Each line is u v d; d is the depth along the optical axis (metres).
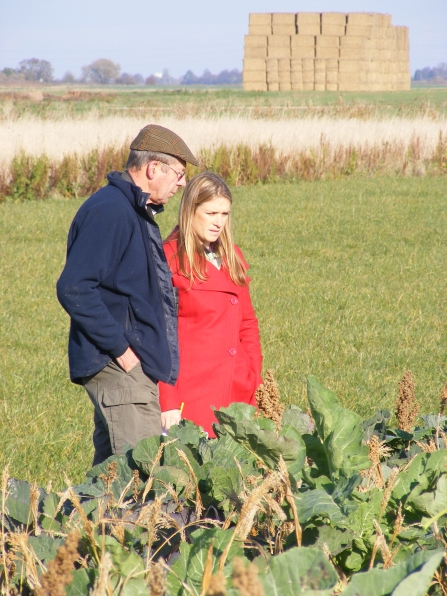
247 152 72.12
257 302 30.73
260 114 92.94
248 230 47.81
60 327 27.27
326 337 26.06
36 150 65.88
